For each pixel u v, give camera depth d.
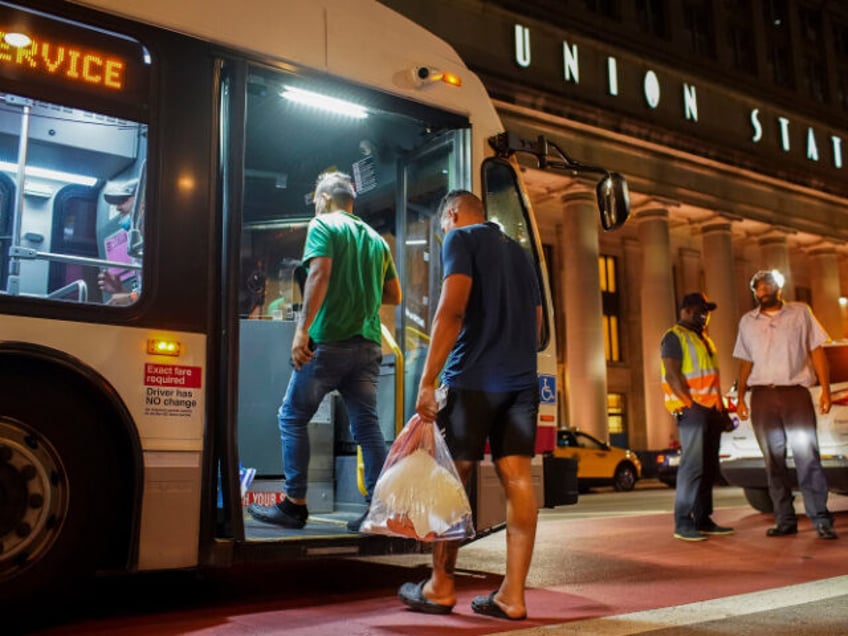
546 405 5.52
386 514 3.65
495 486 5.06
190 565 3.83
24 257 3.72
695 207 33.12
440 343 3.74
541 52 29.47
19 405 3.52
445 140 5.58
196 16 4.22
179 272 3.99
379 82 4.98
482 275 3.89
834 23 42.81
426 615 3.86
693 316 6.98
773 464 7.10
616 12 32.53
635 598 4.35
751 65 37.75
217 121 4.22
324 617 3.83
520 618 3.73
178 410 3.88
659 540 6.96
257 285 6.67
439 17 27.30
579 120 29.22
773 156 36.75
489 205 5.51
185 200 4.06
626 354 36.31
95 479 3.69
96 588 4.74
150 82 4.04
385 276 5.25
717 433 7.02
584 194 29.64
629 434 35.84
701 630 3.50
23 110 3.82
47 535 3.55
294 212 6.79
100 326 3.72
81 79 3.84
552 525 8.41
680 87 33.59
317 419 5.83
